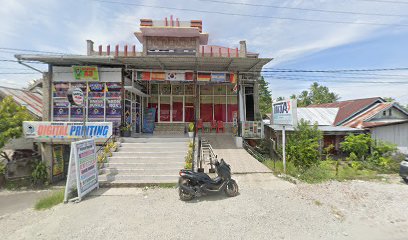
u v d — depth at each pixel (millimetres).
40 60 10906
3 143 10352
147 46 13695
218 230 4359
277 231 4332
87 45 14562
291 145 10375
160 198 6238
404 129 13289
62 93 11742
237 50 14461
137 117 13844
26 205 8336
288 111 9281
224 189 6355
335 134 15281
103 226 4574
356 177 8711
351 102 21000
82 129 9711
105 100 11547
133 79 11398
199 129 14336
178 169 8148
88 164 6770
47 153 11031
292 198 6195
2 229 4688
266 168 9047
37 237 4223
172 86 15031
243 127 12711
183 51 13805
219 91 15219
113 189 7094
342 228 4512
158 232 4293
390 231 4422
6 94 14961
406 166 8172
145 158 8703
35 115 14297
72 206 5730
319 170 8922
